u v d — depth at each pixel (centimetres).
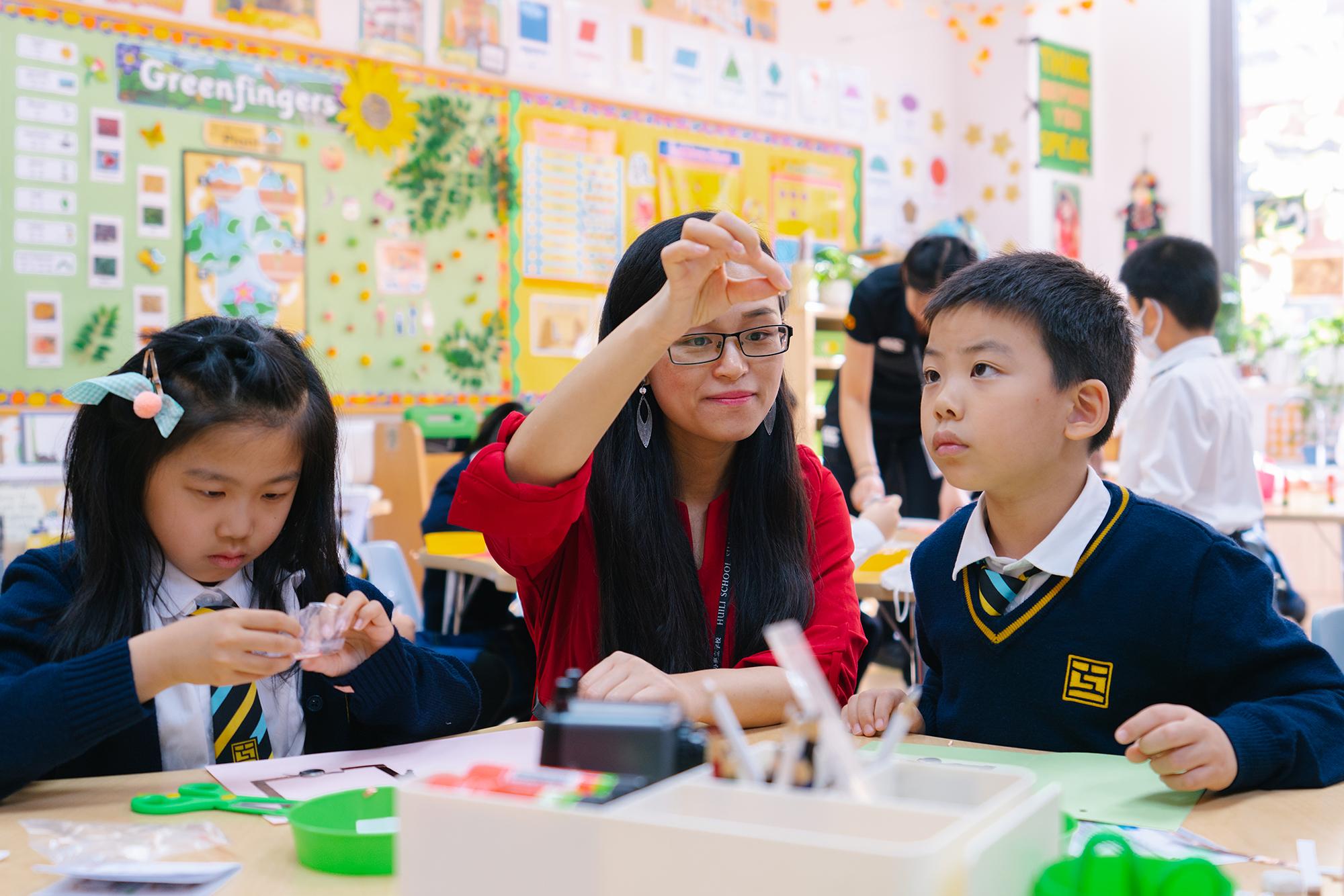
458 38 438
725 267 107
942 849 47
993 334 103
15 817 81
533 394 461
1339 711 91
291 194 402
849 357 322
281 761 95
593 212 478
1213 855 70
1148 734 81
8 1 348
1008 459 103
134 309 372
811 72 552
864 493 289
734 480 123
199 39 381
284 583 114
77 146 361
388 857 67
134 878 66
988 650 110
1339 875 66
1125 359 109
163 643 87
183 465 101
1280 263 555
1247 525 264
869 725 105
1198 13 575
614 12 484
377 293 421
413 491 391
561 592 123
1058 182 595
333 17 409
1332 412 467
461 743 100
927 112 598
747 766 59
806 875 47
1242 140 567
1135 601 104
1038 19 584
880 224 581
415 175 428
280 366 107
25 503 346
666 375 112
